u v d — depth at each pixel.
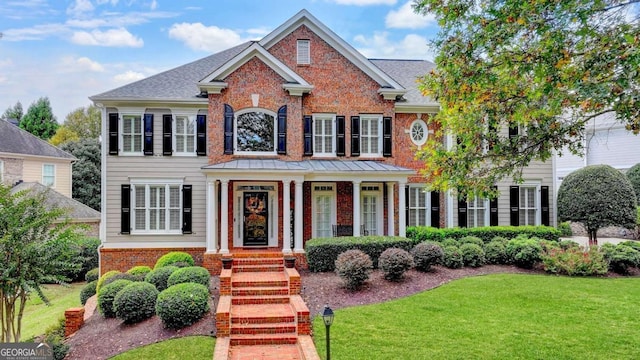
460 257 16.19
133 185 18.64
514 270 16.33
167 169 18.83
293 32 19.59
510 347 9.54
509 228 20.16
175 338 10.75
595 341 9.77
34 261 10.43
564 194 21.50
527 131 9.08
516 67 8.41
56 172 34.66
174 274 13.39
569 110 9.22
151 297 12.28
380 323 11.11
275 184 19.00
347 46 19.56
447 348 9.55
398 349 9.59
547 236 20.02
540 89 7.71
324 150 19.66
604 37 7.18
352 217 19.73
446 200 20.78
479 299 12.80
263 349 10.46
